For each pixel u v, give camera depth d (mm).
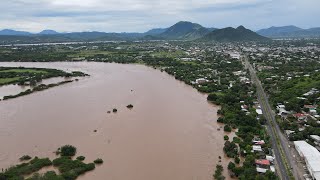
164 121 157750
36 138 135625
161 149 125188
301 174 105000
